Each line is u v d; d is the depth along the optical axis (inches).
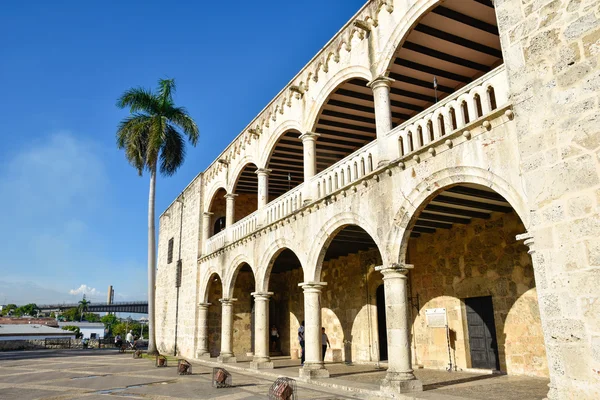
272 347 992.2
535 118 310.7
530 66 318.3
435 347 607.8
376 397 421.1
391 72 553.3
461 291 580.7
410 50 511.5
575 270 275.0
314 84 629.0
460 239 589.9
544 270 293.1
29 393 487.2
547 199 296.4
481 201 489.4
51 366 809.5
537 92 311.4
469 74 568.1
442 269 611.5
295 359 862.5
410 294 655.1
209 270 962.1
